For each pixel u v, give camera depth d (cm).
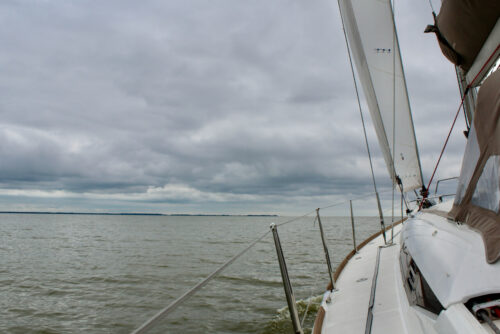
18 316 764
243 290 852
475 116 198
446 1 256
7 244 2570
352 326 249
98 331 669
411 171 538
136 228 5838
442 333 151
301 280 930
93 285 1054
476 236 194
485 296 151
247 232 4372
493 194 177
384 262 408
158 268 1307
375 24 492
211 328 595
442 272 190
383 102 522
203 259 1520
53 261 1603
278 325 605
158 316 107
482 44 259
